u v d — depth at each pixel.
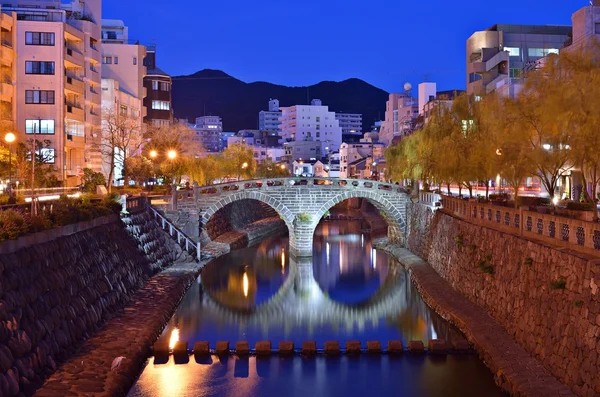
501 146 32.44
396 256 58.16
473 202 37.03
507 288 27.16
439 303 35.06
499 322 27.89
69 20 67.94
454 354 27.58
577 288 19.69
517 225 28.23
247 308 39.75
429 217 50.12
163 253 50.03
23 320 21.09
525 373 21.45
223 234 73.94
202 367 26.61
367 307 40.12
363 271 53.88
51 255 25.83
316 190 59.62
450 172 42.03
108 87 74.56
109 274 33.62
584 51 26.36
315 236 82.56
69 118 62.78
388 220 67.50
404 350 28.36
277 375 25.81
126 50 86.75
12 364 19.34
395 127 150.38
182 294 41.84
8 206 27.95
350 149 158.12
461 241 36.50
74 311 26.33
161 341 28.95
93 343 26.59
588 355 18.28
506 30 84.38
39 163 50.16
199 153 89.56
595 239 20.00
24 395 19.48
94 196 44.25
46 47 60.03
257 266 56.50
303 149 183.12
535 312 23.28
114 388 21.89
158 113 94.81
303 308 40.03
